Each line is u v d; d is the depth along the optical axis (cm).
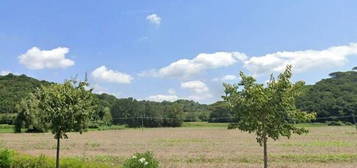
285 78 1912
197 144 5869
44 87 2609
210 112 18312
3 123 13462
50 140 7162
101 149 5159
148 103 17575
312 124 14075
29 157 2956
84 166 2734
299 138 6906
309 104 14988
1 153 2862
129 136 8556
